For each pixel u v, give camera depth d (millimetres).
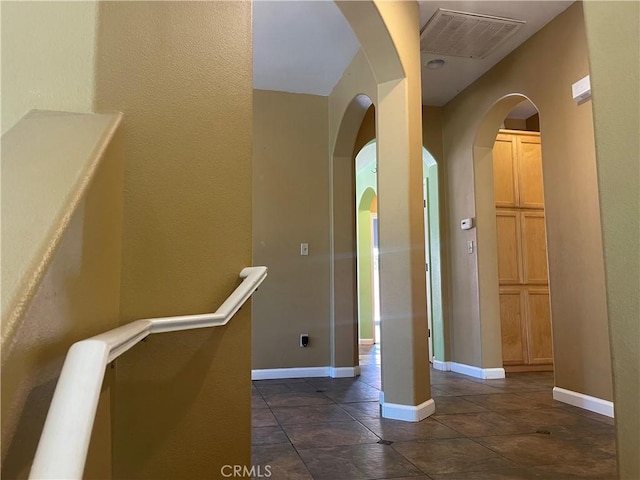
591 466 2102
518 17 3373
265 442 2449
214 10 1332
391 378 2959
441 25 3449
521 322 4621
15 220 695
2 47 1044
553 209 3418
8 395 572
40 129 945
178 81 1234
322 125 4727
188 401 1202
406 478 1972
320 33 3596
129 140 1129
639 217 911
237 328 1285
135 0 1166
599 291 3012
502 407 3180
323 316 4562
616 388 952
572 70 3227
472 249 4457
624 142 948
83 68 1072
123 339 766
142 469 1133
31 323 620
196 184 1241
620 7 969
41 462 521
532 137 4875
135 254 1131
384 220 3053
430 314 5137
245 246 1319
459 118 4672
